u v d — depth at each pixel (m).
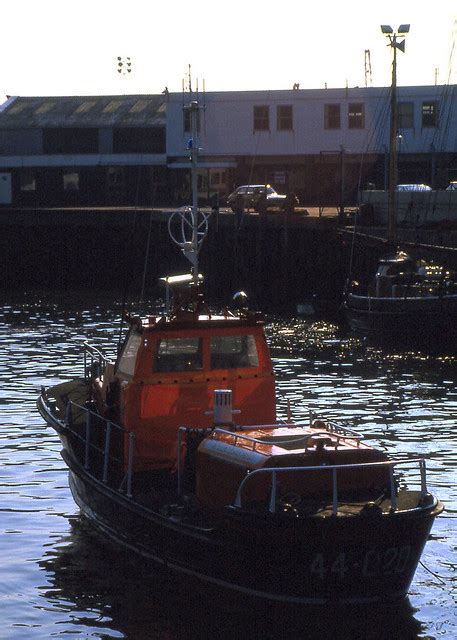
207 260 130.50
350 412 60.09
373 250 113.62
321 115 161.00
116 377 38.25
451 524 39.72
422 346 86.88
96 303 124.50
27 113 183.38
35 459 49.62
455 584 34.16
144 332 36.38
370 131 160.12
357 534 29.61
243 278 128.12
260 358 37.38
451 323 85.12
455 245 104.62
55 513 41.66
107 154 175.00
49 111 183.75
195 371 36.75
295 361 79.94
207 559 31.19
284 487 30.80
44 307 120.00
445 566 35.72
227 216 129.38
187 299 37.69
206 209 150.62
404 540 30.28
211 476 32.75
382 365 78.38
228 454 32.09
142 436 36.44
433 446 51.75
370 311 89.88
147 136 174.62
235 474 31.45
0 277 149.12
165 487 36.00
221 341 36.97
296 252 123.31
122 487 35.62
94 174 176.25
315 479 31.08
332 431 34.53
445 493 43.56
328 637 30.20
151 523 33.22
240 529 29.70
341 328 100.25
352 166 161.38
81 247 146.12
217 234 129.88
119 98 189.12
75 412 42.38
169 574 33.62
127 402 36.44
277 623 30.53
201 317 37.81
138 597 33.09
